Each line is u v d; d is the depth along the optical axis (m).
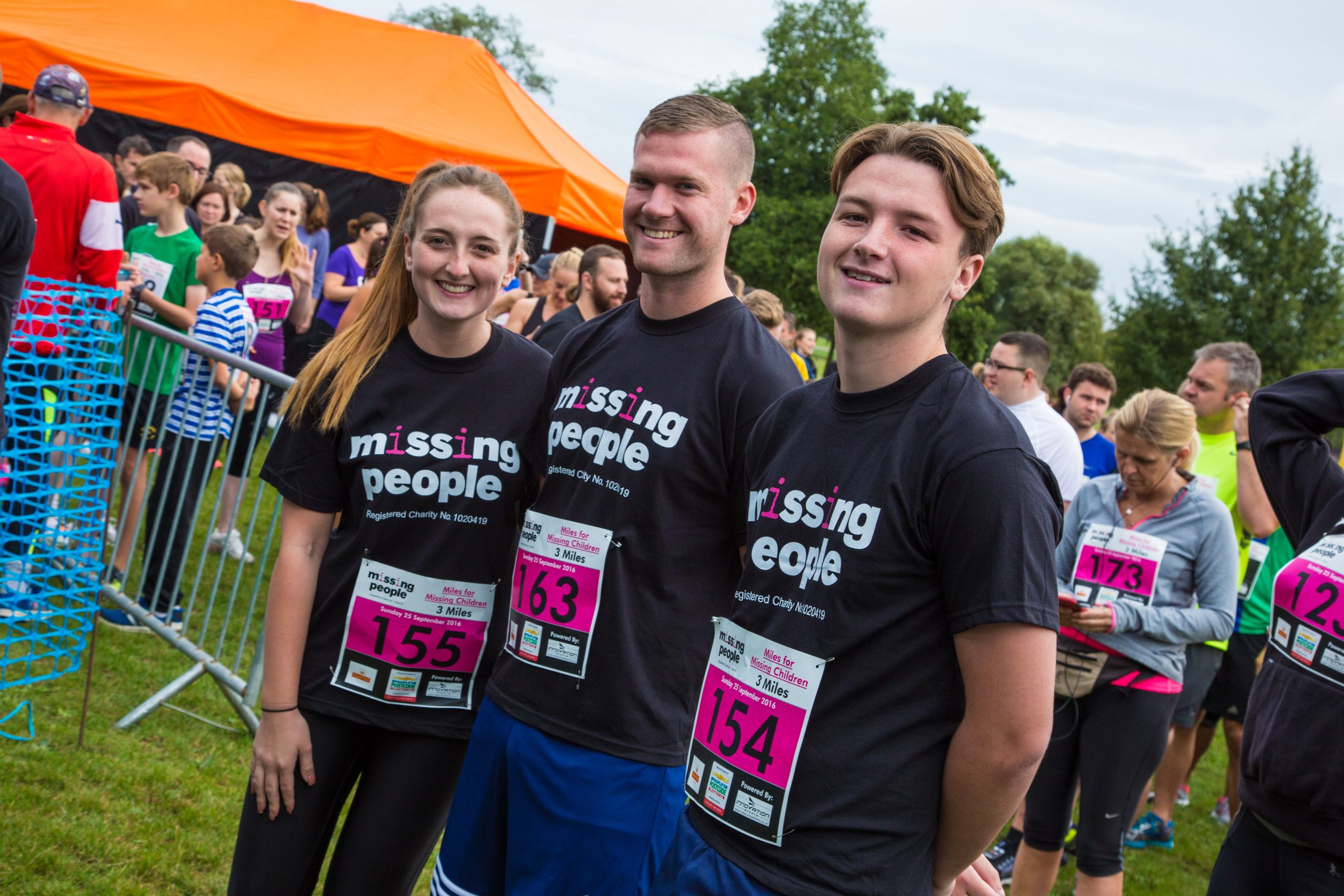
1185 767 4.62
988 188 1.37
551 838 1.88
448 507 2.08
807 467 1.45
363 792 2.11
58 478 3.45
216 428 3.76
